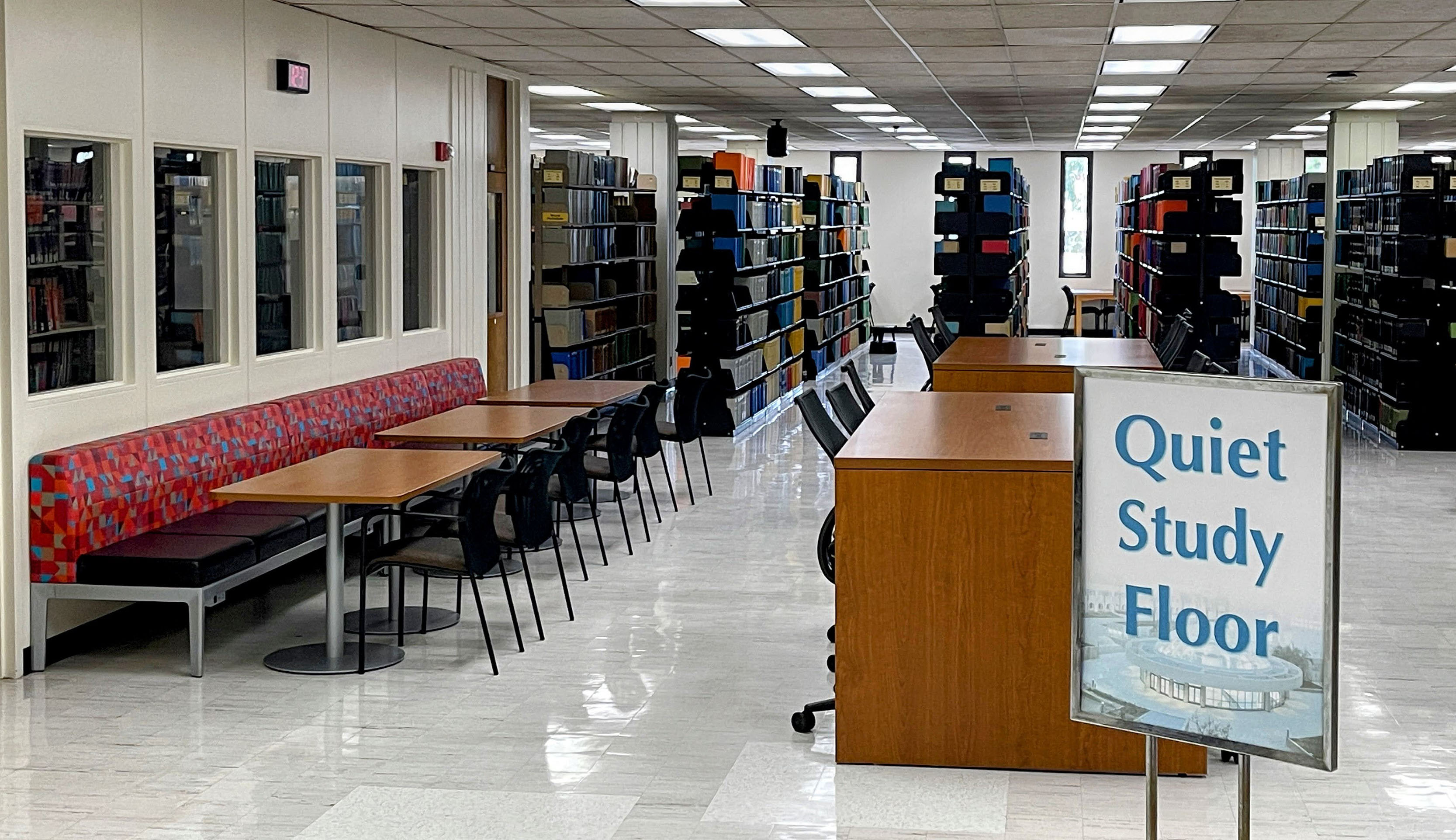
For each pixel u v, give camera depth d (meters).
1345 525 9.65
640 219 16.23
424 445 9.66
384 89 9.70
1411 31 9.47
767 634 6.93
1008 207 14.40
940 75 12.31
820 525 9.70
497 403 9.61
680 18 9.05
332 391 8.78
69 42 6.41
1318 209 17.45
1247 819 2.83
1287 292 18.81
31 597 6.23
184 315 7.58
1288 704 2.72
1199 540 2.81
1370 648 6.69
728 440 13.68
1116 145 23.34
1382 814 4.67
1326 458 2.64
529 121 12.63
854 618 5.06
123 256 6.95
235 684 6.10
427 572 6.33
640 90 13.87
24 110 6.11
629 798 4.80
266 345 8.41
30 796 4.82
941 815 4.63
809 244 18.39
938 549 4.98
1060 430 5.78
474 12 8.74
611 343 14.67
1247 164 25.86
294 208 8.76
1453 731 5.52
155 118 7.09
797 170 17.22
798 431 14.30
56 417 6.40
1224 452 2.76
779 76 12.48
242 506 7.38
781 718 5.66
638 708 5.79
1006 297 14.62
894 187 27.08
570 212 13.12
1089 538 2.95
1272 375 19.08
